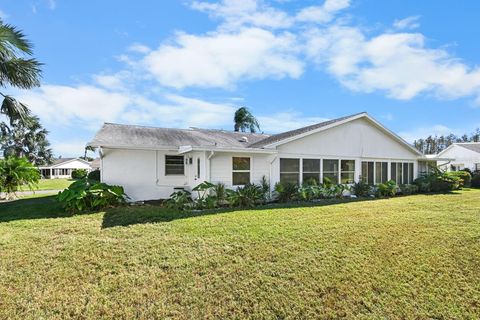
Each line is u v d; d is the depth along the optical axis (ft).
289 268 14.21
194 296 11.69
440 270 14.47
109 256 15.55
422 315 10.91
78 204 27.89
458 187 58.39
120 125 46.73
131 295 11.67
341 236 19.27
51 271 13.69
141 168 40.01
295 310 10.98
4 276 13.15
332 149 43.68
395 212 28.35
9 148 134.51
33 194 50.19
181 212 27.81
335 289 12.46
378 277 13.56
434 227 22.02
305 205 33.45
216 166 34.50
